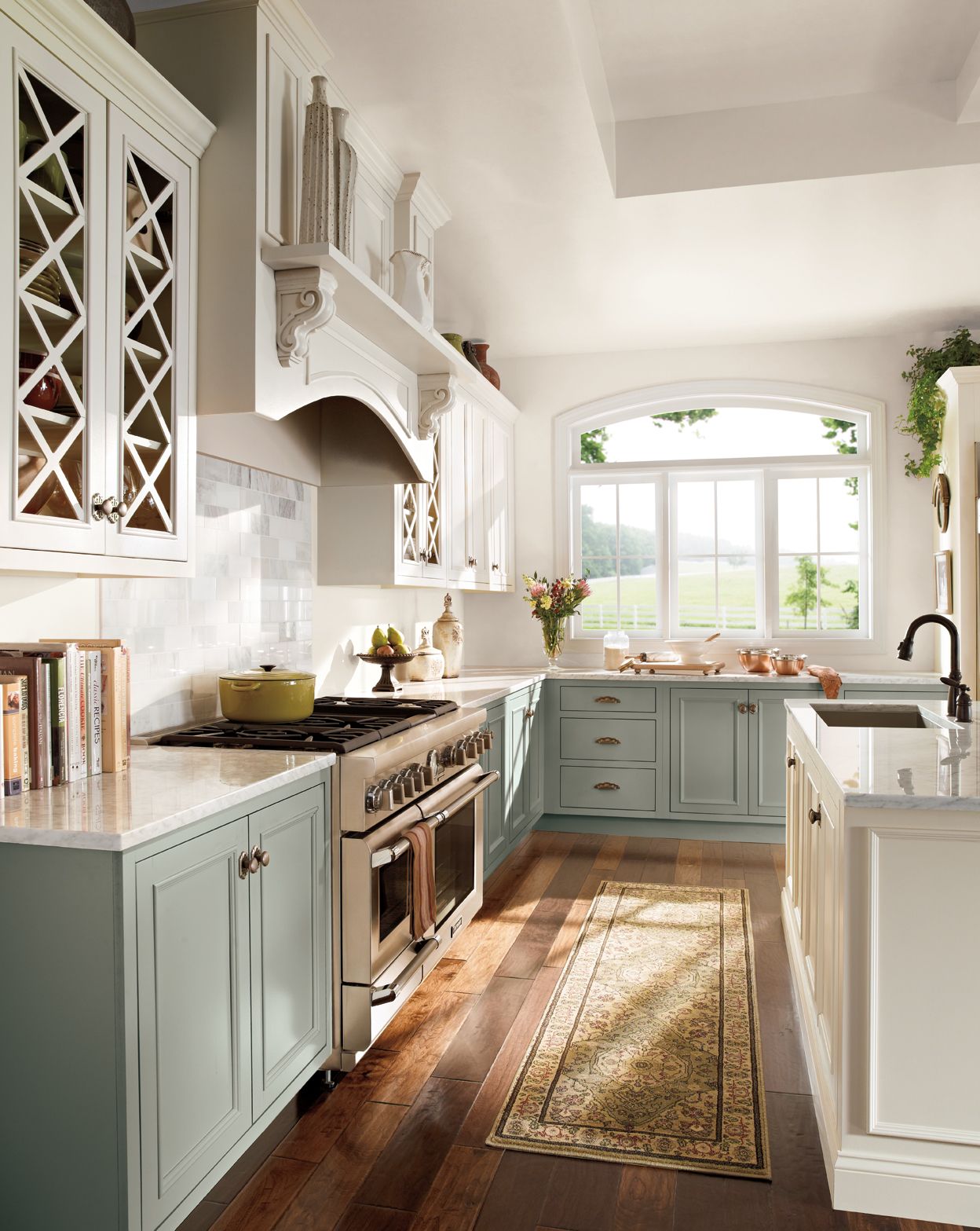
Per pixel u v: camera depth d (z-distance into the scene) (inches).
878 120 130.3
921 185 133.7
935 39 118.2
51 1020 62.4
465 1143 85.9
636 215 144.5
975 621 185.2
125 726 83.1
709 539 225.8
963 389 187.0
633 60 122.0
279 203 94.0
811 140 132.0
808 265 166.4
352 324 112.0
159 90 80.8
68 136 71.3
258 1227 74.1
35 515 68.0
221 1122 73.0
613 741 201.0
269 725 108.1
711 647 221.9
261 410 90.4
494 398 199.8
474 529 191.3
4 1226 64.0
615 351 223.6
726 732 195.5
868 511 215.2
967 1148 75.4
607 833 204.1
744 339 213.6
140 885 62.7
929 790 75.8
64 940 61.8
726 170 134.4
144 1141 63.0
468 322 200.1
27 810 67.0
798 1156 84.1
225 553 118.6
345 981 95.0
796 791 127.0
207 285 90.8
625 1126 88.7
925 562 209.8
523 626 229.6
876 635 211.9
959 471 187.0
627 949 133.7
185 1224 74.2
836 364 213.5
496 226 148.6
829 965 86.7
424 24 97.3
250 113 90.0
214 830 71.6
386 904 99.3
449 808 114.5
